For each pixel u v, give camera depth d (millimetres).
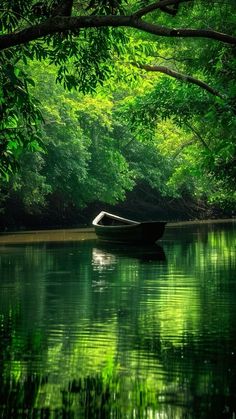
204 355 11070
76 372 10211
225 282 19469
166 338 12344
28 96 13297
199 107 25906
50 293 17875
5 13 13531
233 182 30953
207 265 24203
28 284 19672
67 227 50875
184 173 40438
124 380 9781
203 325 13422
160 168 60156
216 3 23078
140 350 11469
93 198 54469
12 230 47156
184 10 23297
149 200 65375
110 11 12883
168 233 43906
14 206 50875
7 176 13555
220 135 28328
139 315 14562
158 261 25859
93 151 54312
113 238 35312
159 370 10266
